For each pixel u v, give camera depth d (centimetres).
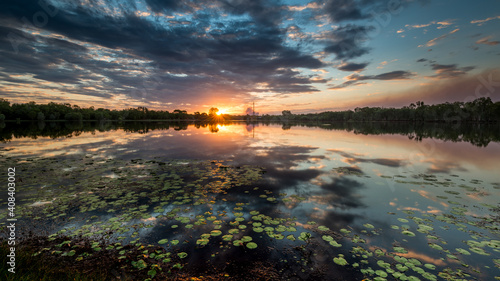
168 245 450
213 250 436
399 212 614
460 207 646
